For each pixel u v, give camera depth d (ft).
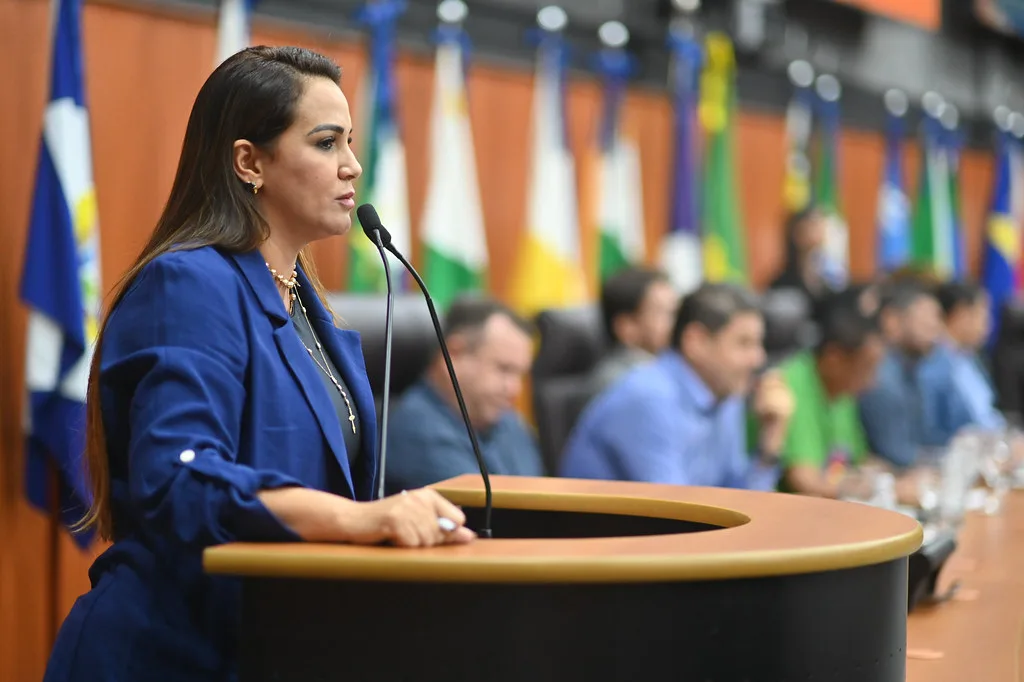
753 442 47.62
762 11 75.82
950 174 98.07
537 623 14.01
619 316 46.14
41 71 42.04
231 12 46.75
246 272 17.81
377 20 53.01
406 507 14.82
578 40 67.31
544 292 59.52
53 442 39.01
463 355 34.50
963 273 98.73
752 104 82.17
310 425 17.76
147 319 16.97
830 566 14.69
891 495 37.17
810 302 62.90
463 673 14.05
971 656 21.43
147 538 17.65
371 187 51.08
